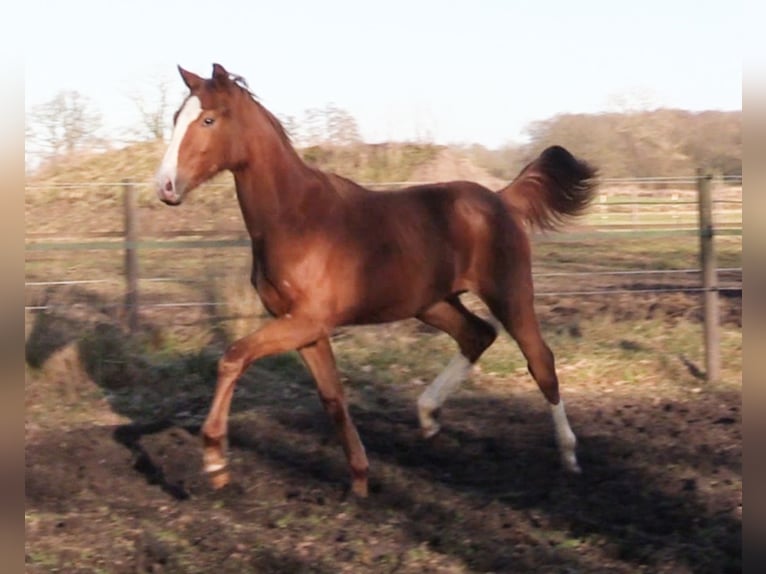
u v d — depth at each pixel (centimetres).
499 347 907
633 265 1349
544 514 546
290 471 633
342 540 514
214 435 539
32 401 788
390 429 722
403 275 573
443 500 573
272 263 545
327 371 566
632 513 546
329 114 1634
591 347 916
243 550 502
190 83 544
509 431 714
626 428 717
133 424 740
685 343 927
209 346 891
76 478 622
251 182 544
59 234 1311
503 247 618
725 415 747
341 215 557
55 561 491
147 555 496
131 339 875
